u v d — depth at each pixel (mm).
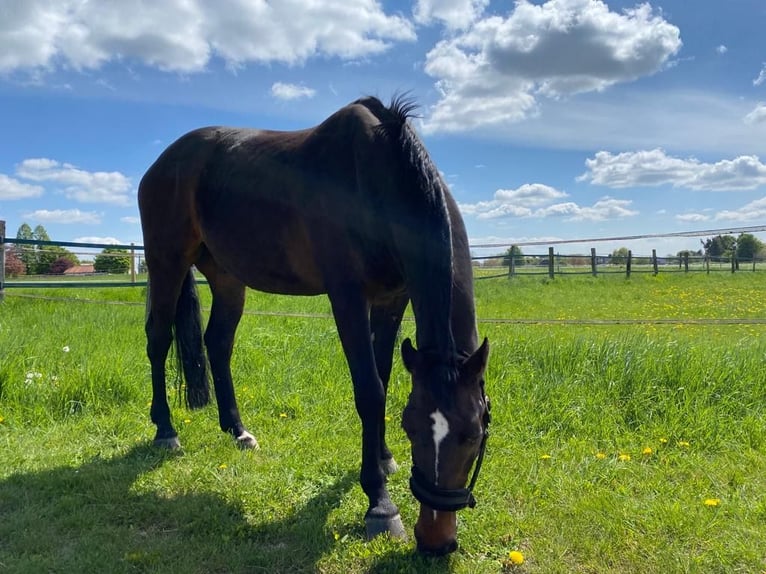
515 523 2584
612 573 2240
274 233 2998
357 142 2691
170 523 2674
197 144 3637
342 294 2695
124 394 4367
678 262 21984
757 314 9930
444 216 2232
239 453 3398
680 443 3475
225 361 3863
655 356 4586
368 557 2332
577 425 3758
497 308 10750
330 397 4375
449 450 1890
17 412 3961
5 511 2748
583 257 17594
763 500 2734
